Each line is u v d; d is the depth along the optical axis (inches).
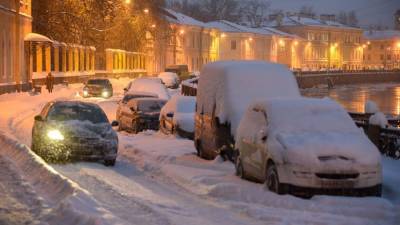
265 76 657.0
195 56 4276.6
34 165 527.5
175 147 784.3
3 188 444.8
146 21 3002.0
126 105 1101.7
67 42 2394.2
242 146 540.7
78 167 593.0
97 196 438.6
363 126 725.3
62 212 360.5
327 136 474.9
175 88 2576.3
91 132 628.4
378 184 456.8
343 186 446.9
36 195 419.5
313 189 446.0
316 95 3331.7
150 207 403.9
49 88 1915.6
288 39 5221.5
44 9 2268.7
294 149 454.9
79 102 681.0
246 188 473.1
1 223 346.6
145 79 1429.6
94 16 2429.9
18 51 1753.2
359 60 6117.1
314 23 5684.1
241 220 388.5
